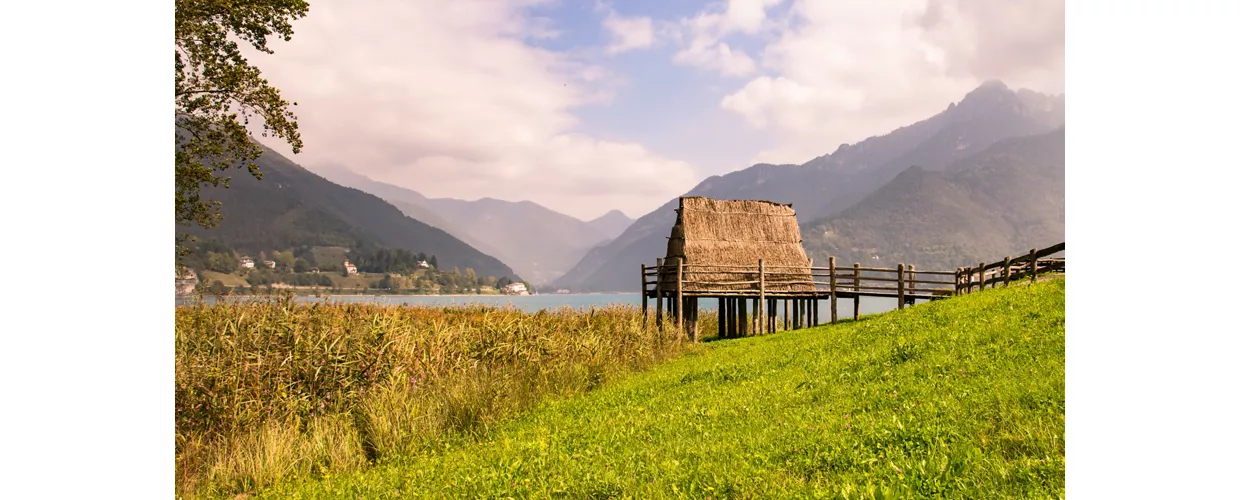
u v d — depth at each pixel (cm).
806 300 3628
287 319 1539
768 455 764
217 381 1223
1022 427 714
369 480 932
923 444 713
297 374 1330
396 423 1184
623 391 1472
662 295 3278
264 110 2256
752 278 3312
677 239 3359
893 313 2388
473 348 1778
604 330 2211
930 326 1555
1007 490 583
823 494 609
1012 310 1455
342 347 1424
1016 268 2684
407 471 962
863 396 995
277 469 1002
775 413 989
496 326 1950
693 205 3425
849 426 818
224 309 1628
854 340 1648
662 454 849
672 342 2453
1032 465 618
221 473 1002
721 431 935
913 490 596
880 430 768
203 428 1154
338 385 1348
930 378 1022
